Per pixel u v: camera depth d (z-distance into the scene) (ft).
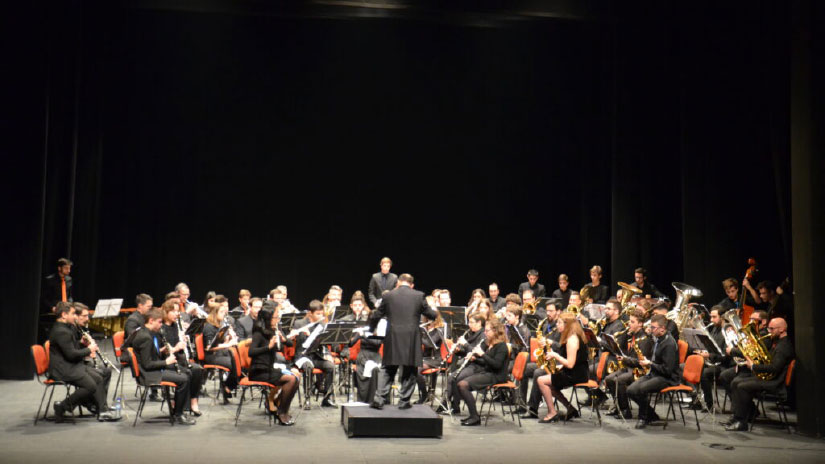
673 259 42.98
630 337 28.55
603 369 27.22
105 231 47.93
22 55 34.32
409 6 38.75
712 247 36.55
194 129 49.11
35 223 33.96
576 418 27.22
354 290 50.47
